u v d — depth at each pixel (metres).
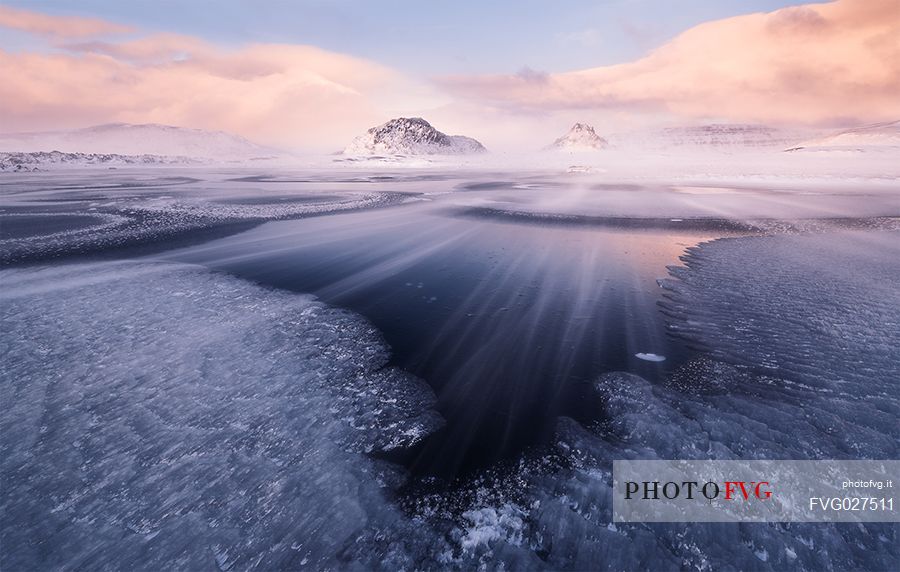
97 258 13.21
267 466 4.58
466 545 3.68
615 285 10.56
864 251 13.53
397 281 11.09
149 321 8.38
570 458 4.69
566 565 3.48
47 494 4.21
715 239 15.67
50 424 5.22
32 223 19.05
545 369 6.64
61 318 8.48
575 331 7.98
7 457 4.67
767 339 7.30
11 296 9.72
